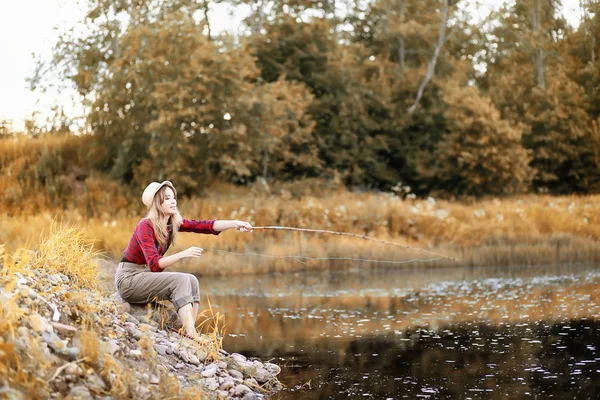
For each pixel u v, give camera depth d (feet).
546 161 107.96
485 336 24.32
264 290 42.37
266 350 22.81
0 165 74.33
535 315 28.71
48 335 14.42
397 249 57.47
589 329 24.86
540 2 117.29
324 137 99.14
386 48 113.50
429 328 26.63
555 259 57.98
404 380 18.19
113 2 84.17
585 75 114.32
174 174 70.95
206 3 95.50
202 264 52.24
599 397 15.87
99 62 84.43
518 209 69.67
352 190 95.09
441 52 113.29
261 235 59.77
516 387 17.03
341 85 100.58
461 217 69.15
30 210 62.69
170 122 71.05
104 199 67.46
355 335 25.55
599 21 117.91
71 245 21.33
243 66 76.02
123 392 13.69
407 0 119.44
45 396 12.42
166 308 20.72
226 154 73.87
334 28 109.40
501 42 120.16
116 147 77.41
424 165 101.60
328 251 56.13
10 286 14.62
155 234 19.93
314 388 17.57
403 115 104.58
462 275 49.44
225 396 16.19
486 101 98.27
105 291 21.91
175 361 17.35
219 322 29.12
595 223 67.05
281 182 87.30
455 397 16.26
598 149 105.70
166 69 73.97
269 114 77.51
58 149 77.20
